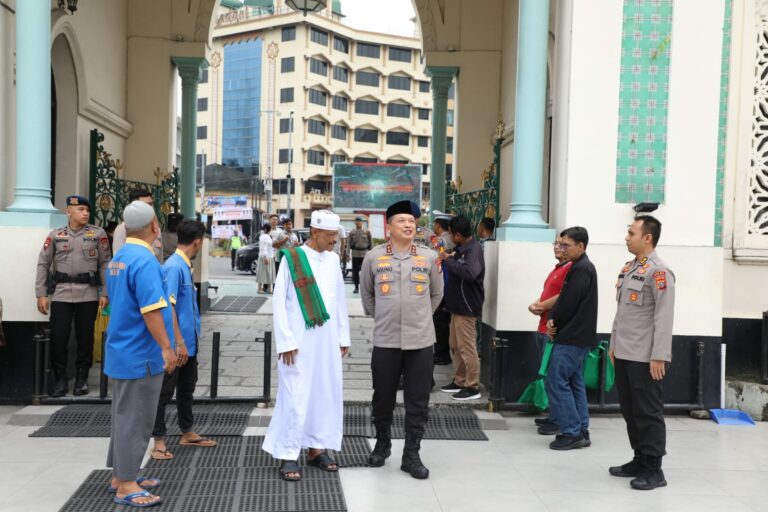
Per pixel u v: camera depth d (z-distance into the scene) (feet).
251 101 190.08
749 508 13.98
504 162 36.76
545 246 20.62
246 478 14.96
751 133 22.48
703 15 20.99
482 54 38.70
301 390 15.05
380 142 199.82
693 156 21.07
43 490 14.11
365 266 16.22
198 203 186.80
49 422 18.61
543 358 19.26
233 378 23.02
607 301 20.70
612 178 20.93
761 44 22.36
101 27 31.68
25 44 20.27
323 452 15.80
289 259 15.40
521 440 18.34
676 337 20.99
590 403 20.86
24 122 20.38
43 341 20.04
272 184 186.09
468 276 20.33
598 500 14.24
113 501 13.50
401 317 15.52
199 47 36.50
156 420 15.79
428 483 14.98
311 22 179.93
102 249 20.72
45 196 20.79
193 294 16.53
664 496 14.56
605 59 20.90
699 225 21.13
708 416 20.70
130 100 35.91
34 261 20.22
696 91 21.03
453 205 35.88
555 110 21.91
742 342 22.59
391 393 15.79
